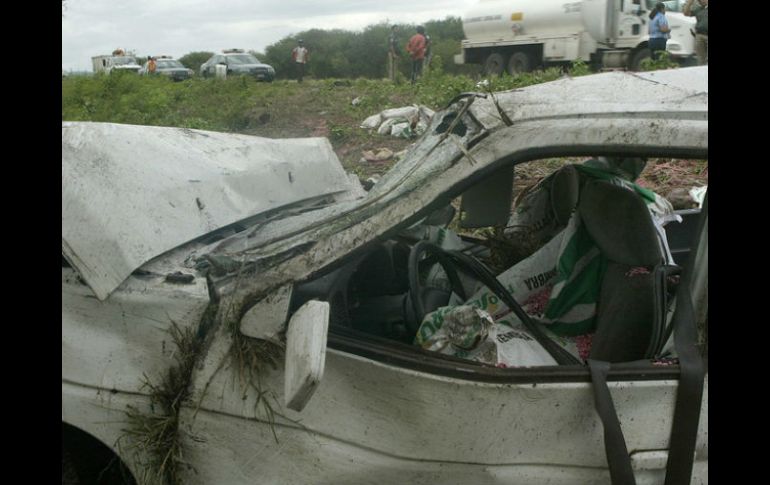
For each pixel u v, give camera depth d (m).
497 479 2.03
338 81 19.78
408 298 2.51
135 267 2.29
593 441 2.01
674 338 2.03
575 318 2.52
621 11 19.52
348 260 2.05
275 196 3.10
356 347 2.04
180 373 2.17
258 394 2.08
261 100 15.62
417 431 2.03
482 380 1.99
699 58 13.42
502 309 2.53
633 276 2.40
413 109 10.70
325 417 2.06
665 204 3.14
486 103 2.09
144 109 16.84
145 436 2.18
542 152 1.98
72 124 2.66
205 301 2.16
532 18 21.41
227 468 2.14
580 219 2.55
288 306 2.04
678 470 1.98
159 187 2.56
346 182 3.56
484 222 2.71
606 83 2.14
